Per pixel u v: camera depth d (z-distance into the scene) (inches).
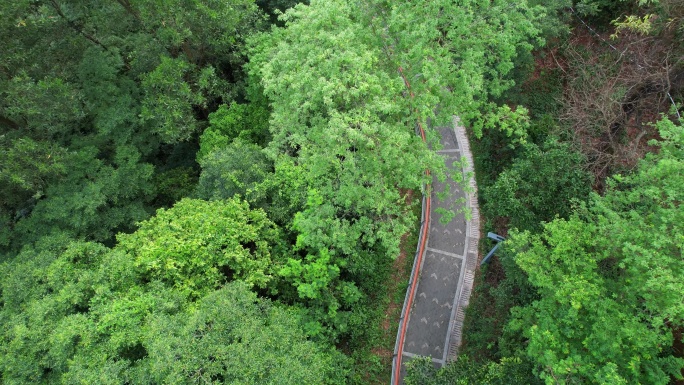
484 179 1006.4
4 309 709.3
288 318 687.7
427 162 694.5
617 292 574.6
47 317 653.3
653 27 807.1
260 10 1077.8
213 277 701.3
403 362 875.4
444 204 1007.6
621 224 552.7
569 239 583.8
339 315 839.1
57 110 879.7
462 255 965.2
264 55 935.7
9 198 931.3
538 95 999.6
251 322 613.9
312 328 770.8
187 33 896.9
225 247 748.0
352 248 818.8
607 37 969.5
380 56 748.0
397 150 631.8
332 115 618.2
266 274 780.0
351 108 671.8
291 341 644.1
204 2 926.4
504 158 984.3
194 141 1176.8
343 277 909.8
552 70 1010.7
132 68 1044.5
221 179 856.3
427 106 665.6
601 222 574.9
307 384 584.7
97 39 1018.1
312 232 730.8
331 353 790.5
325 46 657.0
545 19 876.6
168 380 529.0
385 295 934.4
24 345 634.2
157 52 993.5
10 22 803.4
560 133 868.6
